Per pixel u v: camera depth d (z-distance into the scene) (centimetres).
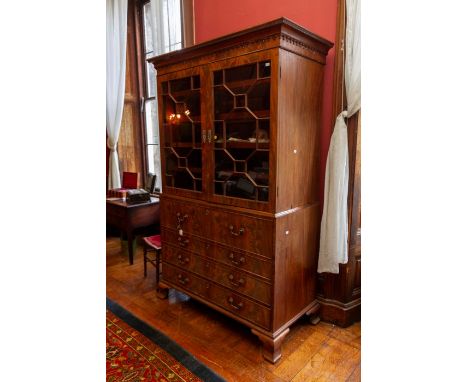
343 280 216
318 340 205
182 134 227
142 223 331
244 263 194
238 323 225
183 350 195
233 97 189
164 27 318
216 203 207
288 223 186
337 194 198
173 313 238
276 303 184
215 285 214
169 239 245
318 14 210
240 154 193
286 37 167
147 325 222
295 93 180
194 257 226
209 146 206
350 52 193
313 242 214
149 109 393
